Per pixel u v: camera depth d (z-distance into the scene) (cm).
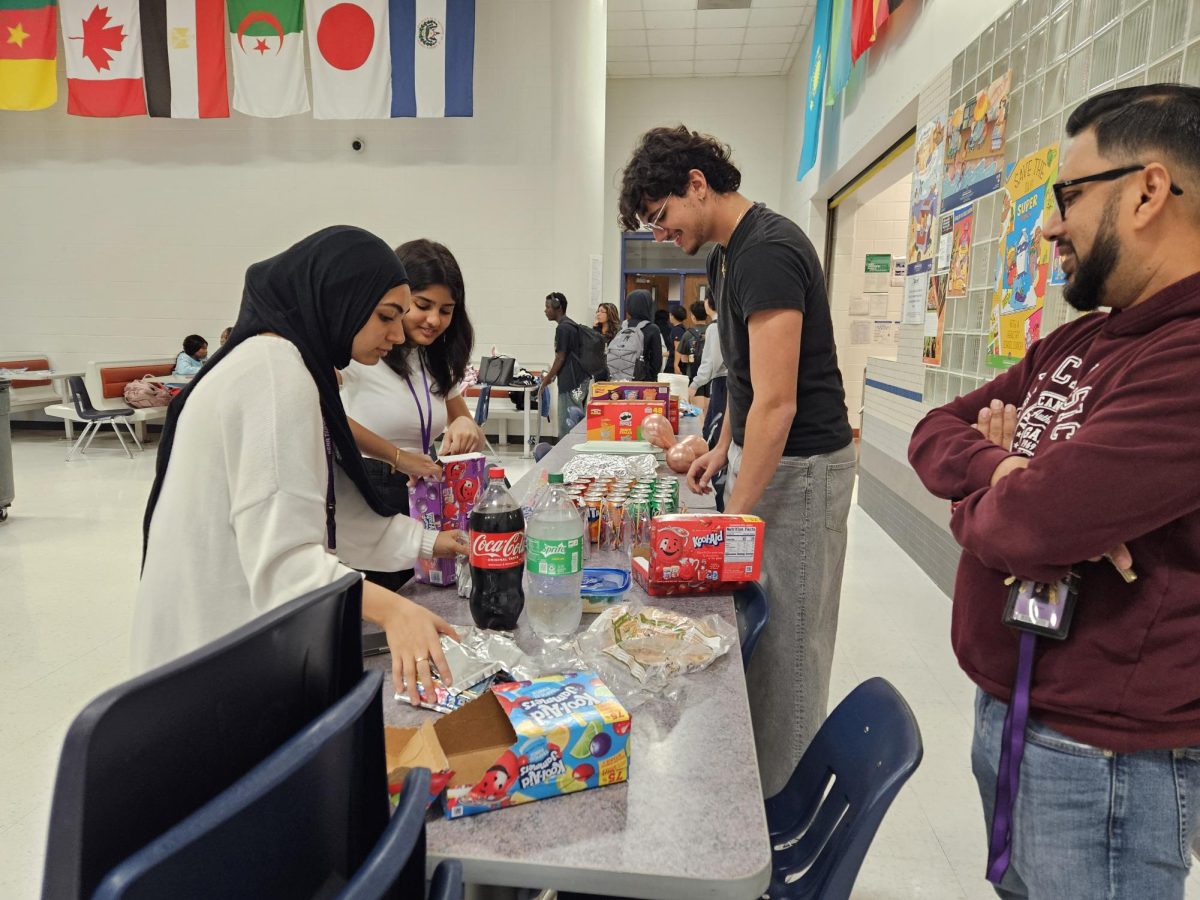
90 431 717
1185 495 77
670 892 69
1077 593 88
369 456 161
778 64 890
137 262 795
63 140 779
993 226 303
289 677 54
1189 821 89
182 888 39
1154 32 197
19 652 288
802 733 177
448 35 633
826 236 759
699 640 113
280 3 641
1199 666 83
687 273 1020
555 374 614
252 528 92
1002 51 298
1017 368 119
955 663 288
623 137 966
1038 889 97
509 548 117
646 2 722
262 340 102
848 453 178
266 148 765
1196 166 81
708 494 207
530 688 89
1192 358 78
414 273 180
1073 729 90
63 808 37
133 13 651
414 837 53
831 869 93
